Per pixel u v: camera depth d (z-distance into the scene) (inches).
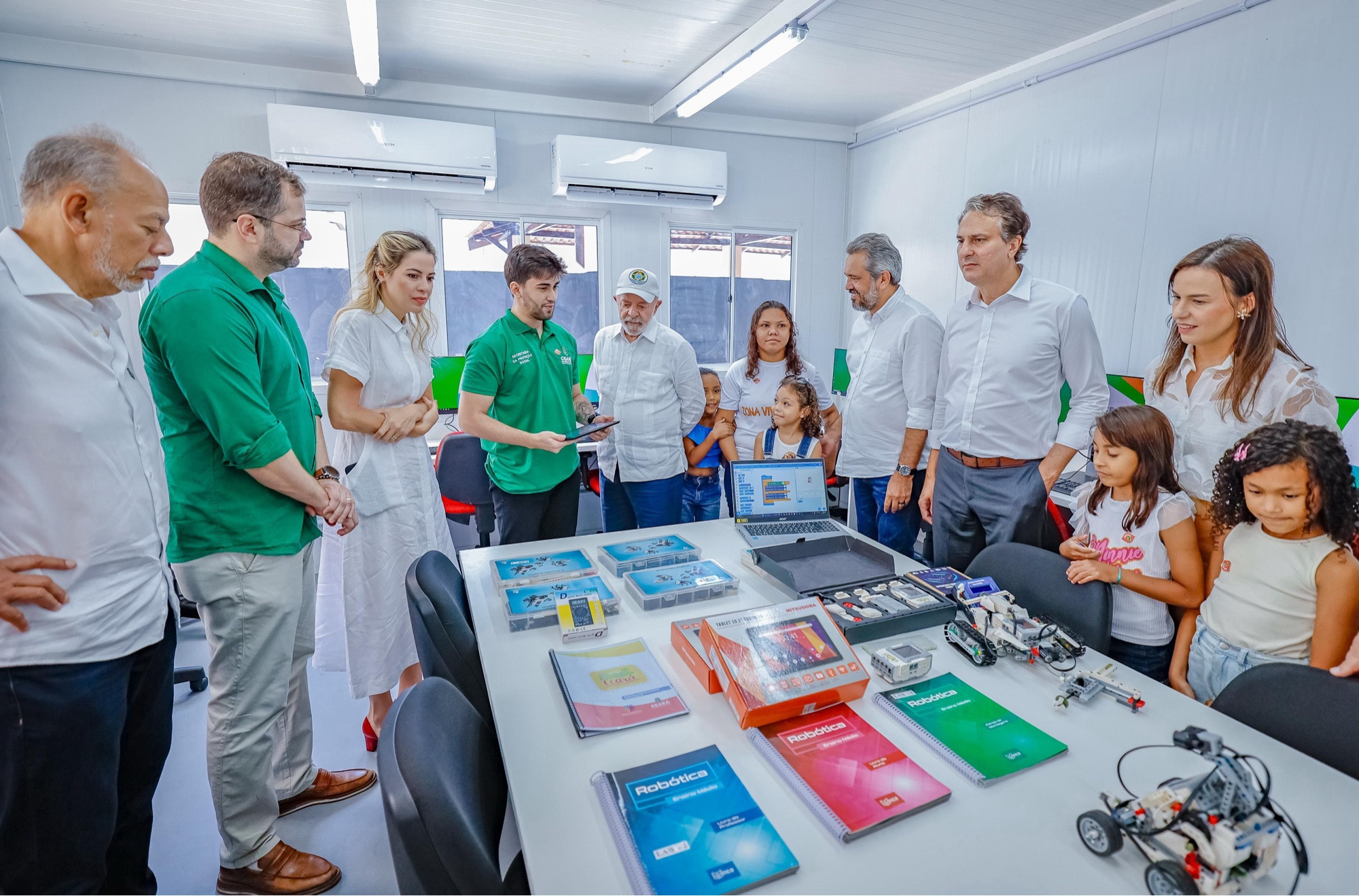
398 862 31.9
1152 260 118.0
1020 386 76.8
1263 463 48.3
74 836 44.1
